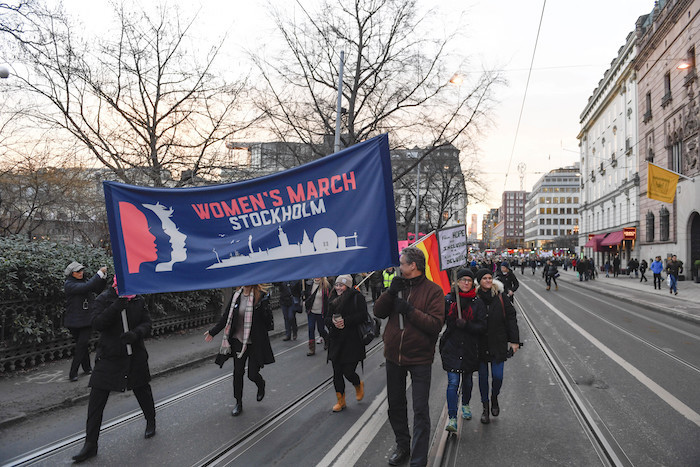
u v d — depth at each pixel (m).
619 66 44.62
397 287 3.80
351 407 5.48
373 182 3.86
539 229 122.19
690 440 4.37
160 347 8.97
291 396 5.95
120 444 4.39
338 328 5.32
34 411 5.21
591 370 7.17
